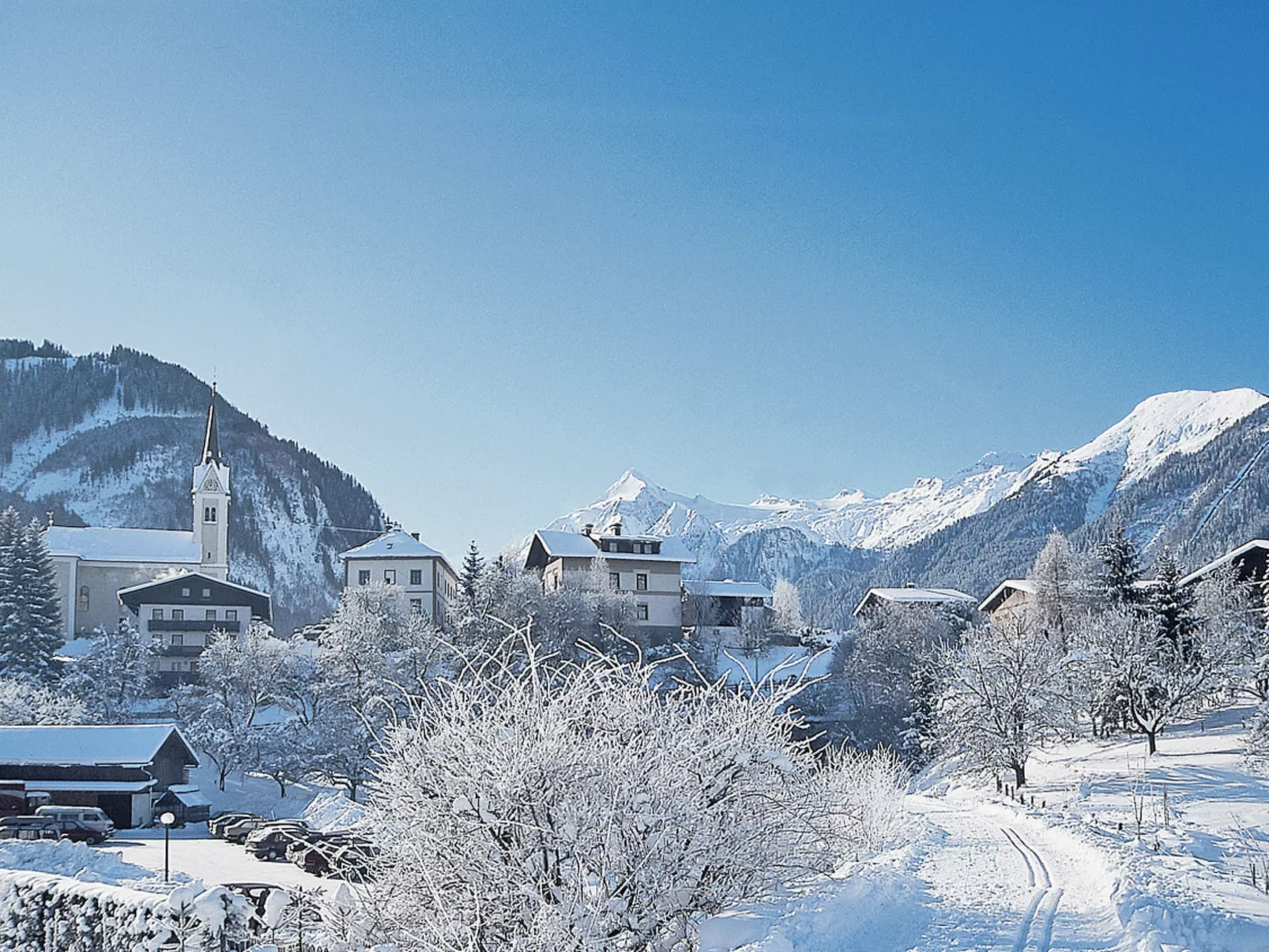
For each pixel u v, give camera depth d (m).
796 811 16.84
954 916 18.75
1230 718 62.53
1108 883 21.64
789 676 17.16
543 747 14.62
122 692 89.75
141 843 52.34
